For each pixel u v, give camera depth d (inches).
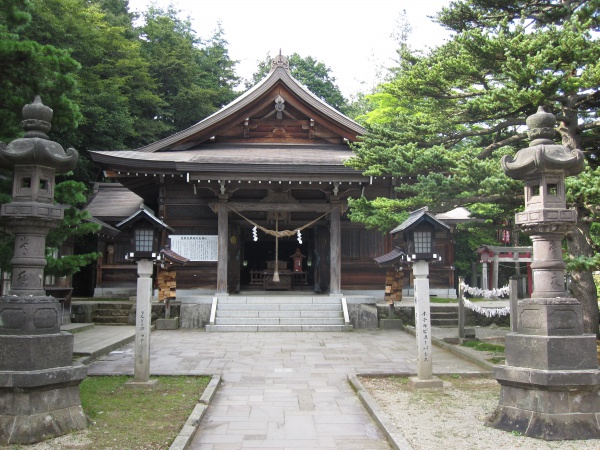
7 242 324.8
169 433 239.0
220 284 725.9
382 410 279.3
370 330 642.2
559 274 255.4
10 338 231.5
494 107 376.5
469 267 1201.4
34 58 315.0
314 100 861.8
